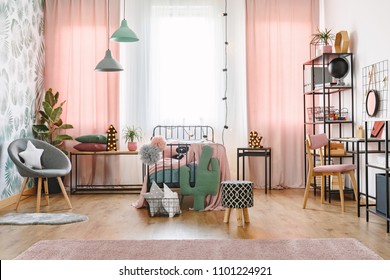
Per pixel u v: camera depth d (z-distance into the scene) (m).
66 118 7.03
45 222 4.47
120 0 7.10
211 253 3.33
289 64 7.14
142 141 7.12
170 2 7.14
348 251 3.35
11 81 5.75
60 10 7.04
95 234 4.01
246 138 7.14
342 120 6.10
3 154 5.49
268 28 7.13
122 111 7.15
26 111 6.32
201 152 5.20
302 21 7.16
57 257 3.24
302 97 7.14
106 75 7.05
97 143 6.71
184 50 7.15
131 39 6.17
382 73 5.23
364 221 4.50
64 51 7.05
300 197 6.15
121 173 7.10
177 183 5.31
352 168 5.11
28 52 6.38
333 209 5.19
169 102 7.15
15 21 5.88
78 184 7.02
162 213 4.94
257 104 7.13
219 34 7.18
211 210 5.15
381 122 5.20
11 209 5.35
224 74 7.19
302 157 7.15
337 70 5.96
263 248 3.46
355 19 5.91
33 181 6.62
